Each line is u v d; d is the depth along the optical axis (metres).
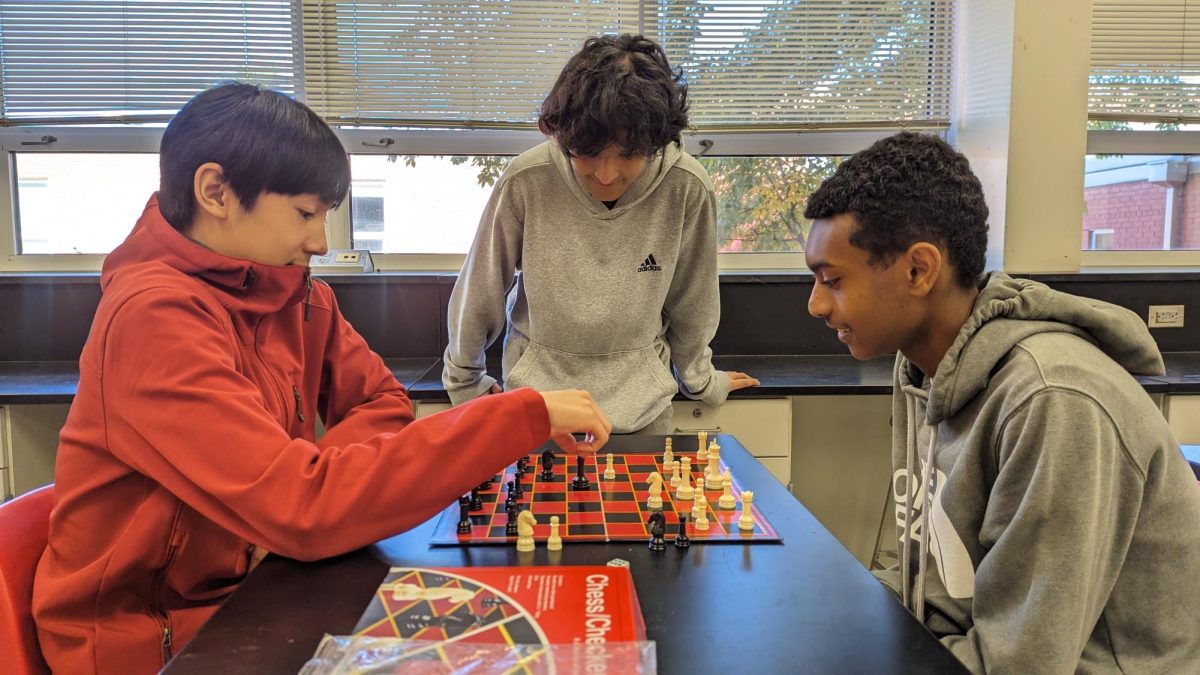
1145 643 0.84
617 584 0.79
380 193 2.61
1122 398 0.81
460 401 1.89
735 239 2.68
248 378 1.02
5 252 2.59
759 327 2.50
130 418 0.87
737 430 2.07
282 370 1.13
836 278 0.94
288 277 1.06
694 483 1.15
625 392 1.76
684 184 1.66
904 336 0.97
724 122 2.58
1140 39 2.55
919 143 0.94
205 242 1.02
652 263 1.72
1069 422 0.79
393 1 2.50
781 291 2.48
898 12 2.55
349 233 2.62
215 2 2.50
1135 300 2.41
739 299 2.48
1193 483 0.86
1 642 0.88
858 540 2.56
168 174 1.00
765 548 0.90
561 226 1.68
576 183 1.62
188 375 0.86
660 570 0.83
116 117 2.50
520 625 0.70
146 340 0.88
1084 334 0.92
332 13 2.50
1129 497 0.80
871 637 0.69
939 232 0.90
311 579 0.81
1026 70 2.29
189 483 0.85
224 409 0.85
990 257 2.43
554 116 1.41
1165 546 0.82
